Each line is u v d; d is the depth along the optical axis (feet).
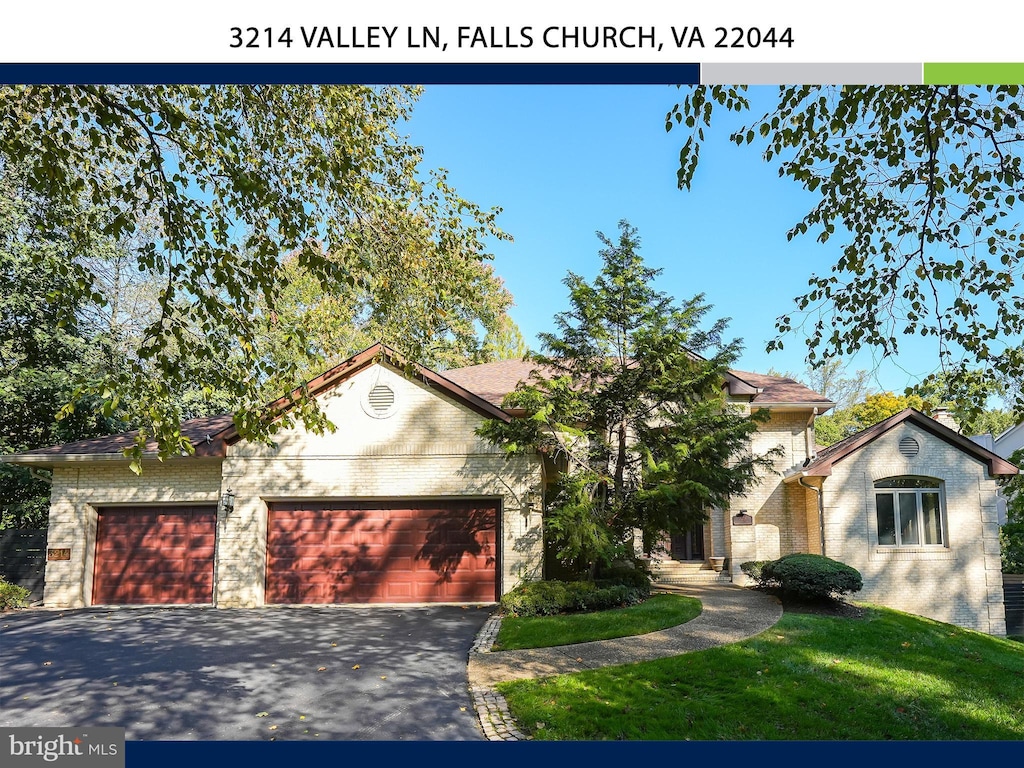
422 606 47.32
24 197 61.31
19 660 31.63
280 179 25.79
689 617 38.65
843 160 23.21
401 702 25.21
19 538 56.65
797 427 61.11
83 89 20.85
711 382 45.52
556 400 44.88
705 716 24.02
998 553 51.72
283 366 23.04
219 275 21.12
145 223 32.22
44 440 74.02
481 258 31.63
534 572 47.85
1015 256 23.17
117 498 51.29
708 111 20.58
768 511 59.16
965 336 24.43
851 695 27.17
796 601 44.39
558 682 26.91
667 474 43.50
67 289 21.94
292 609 46.47
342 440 49.75
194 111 25.61
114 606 49.88
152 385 19.29
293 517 49.90
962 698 28.09
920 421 53.42
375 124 28.96
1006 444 94.38
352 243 29.17
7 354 70.49
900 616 43.55
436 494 49.19
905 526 52.80
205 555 50.85
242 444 49.52
